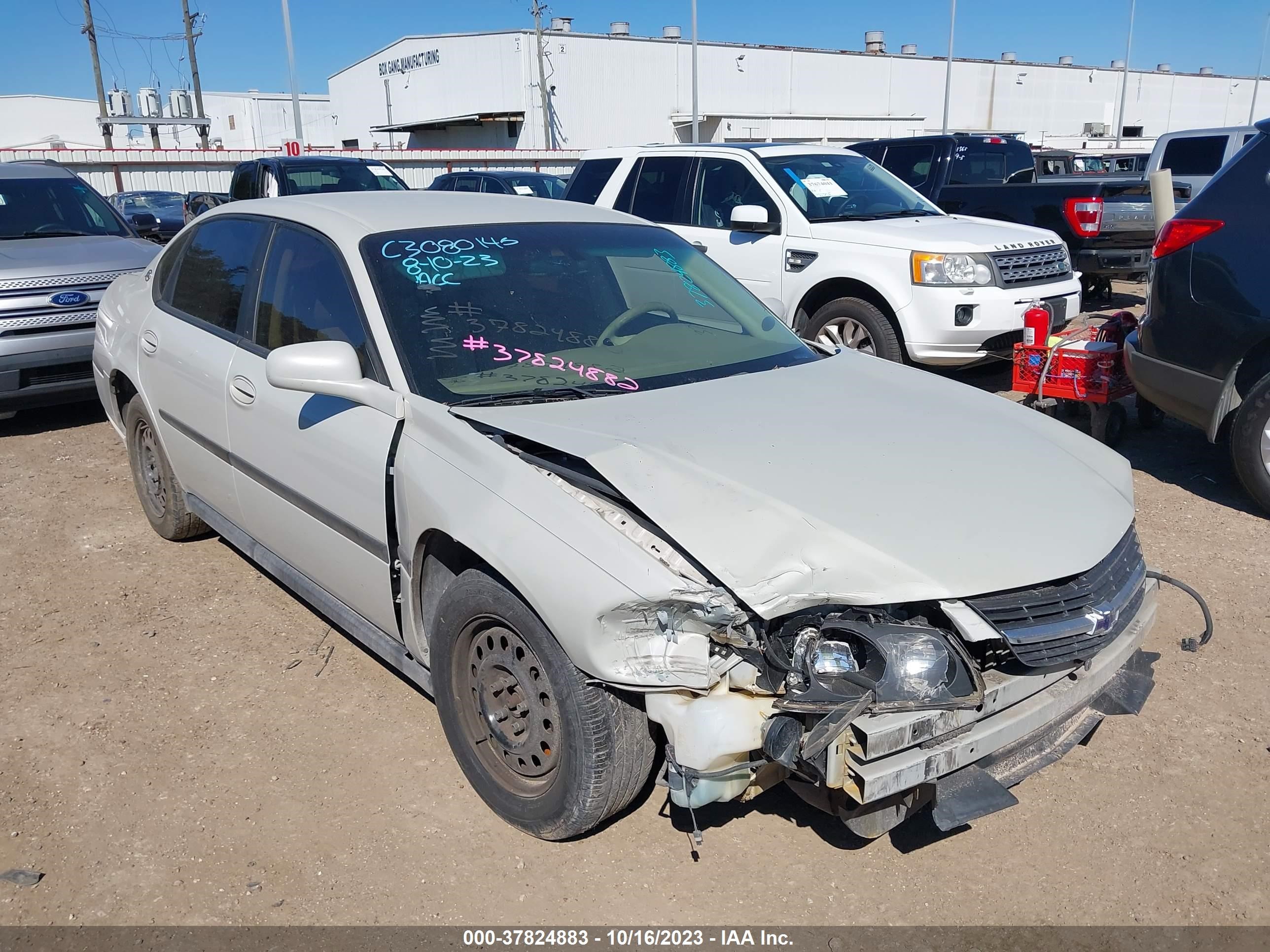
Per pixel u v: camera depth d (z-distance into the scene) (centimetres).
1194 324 531
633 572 242
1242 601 439
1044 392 646
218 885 275
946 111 3900
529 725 283
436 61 5134
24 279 678
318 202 397
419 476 295
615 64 4812
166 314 454
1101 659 276
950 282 704
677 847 291
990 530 260
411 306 332
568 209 420
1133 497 313
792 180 805
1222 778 323
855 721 233
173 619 430
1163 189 586
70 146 5194
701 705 244
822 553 245
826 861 287
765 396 326
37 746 338
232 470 398
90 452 672
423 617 316
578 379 326
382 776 323
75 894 271
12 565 486
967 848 293
